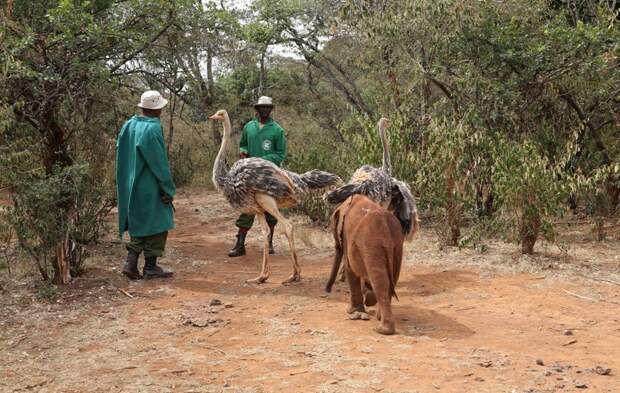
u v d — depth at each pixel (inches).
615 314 253.6
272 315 253.8
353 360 201.9
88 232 340.5
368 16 441.1
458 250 356.5
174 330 237.9
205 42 401.1
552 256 343.0
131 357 211.5
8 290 280.7
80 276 304.5
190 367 201.5
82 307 263.7
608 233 407.5
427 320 245.1
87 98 335.9
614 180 418.3
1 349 219.6
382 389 180.1
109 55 366.6
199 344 222.5
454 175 358.0
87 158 339.0
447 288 288.8
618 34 389.1
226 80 761.0
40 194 271.3
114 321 248.4
